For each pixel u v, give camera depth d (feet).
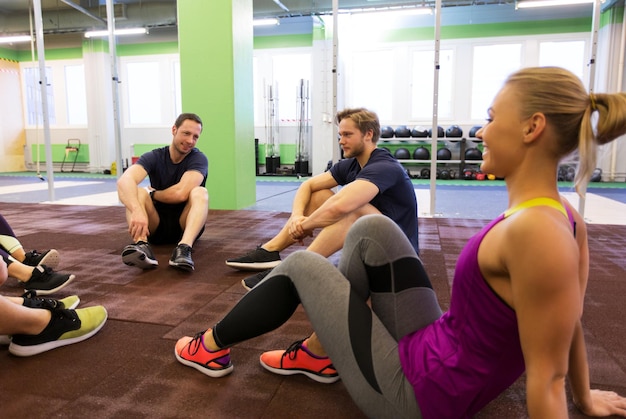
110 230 11.21
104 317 5.21
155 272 7.44
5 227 6.79
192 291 6.49
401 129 28.12
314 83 29.84
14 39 28.94
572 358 3.16
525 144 2.12
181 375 4.16
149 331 5.14
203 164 8.65
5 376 4.12
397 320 3.02
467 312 2.38
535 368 1.98
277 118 31.83
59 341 4.67
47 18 30.07
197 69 14.70
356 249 3.11
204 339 4.11
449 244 9.61
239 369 4.28
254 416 3.54
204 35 14.51
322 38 29.43
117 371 4.23
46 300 4.75
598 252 8.96
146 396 3.81
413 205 6.14
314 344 4.02
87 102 33.06
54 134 35.19
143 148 33.71
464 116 29.04
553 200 2.10
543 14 27.04
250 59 15.71
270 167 30.73
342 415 3.55
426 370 2.56
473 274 2.28
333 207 5.66
